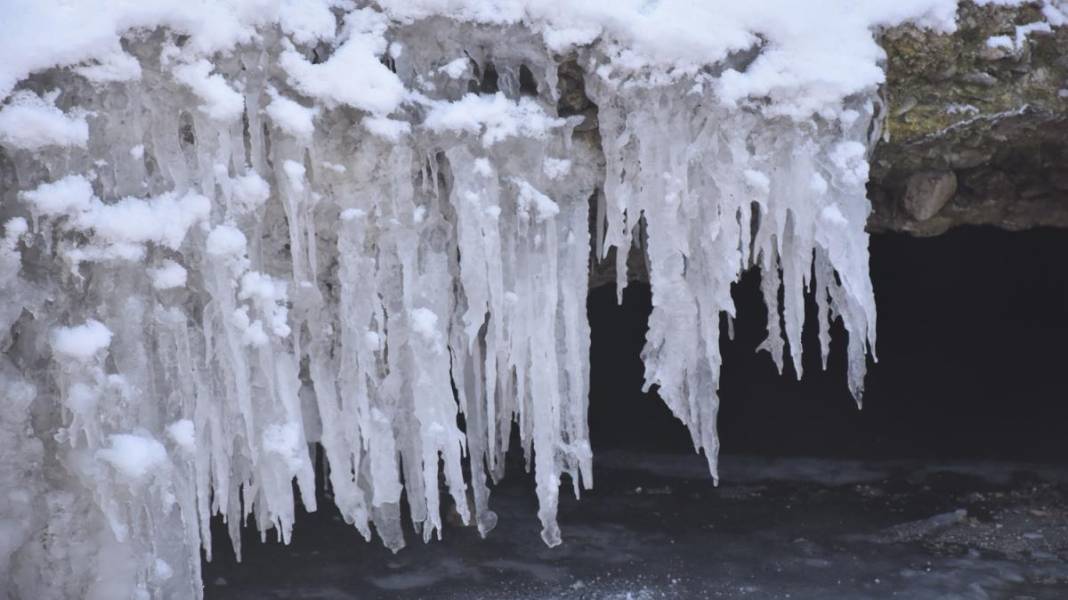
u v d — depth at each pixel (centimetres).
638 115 364
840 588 459
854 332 395
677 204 370
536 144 362
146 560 326
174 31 316
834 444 662
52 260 313
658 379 391
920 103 396
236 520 378
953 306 776
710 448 397
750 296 752
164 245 321
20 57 298
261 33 328
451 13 346
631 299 747
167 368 329
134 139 318
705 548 504
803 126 369
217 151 326
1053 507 557
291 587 468
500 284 364
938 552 498
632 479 605
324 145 342
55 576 325
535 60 359
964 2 381
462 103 352
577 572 479
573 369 387
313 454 542
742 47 361
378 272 359
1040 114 402
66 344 312
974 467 621
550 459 382
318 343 363
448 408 369
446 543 512
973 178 462
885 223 477
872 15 375
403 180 349
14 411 316
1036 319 762
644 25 356
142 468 316
